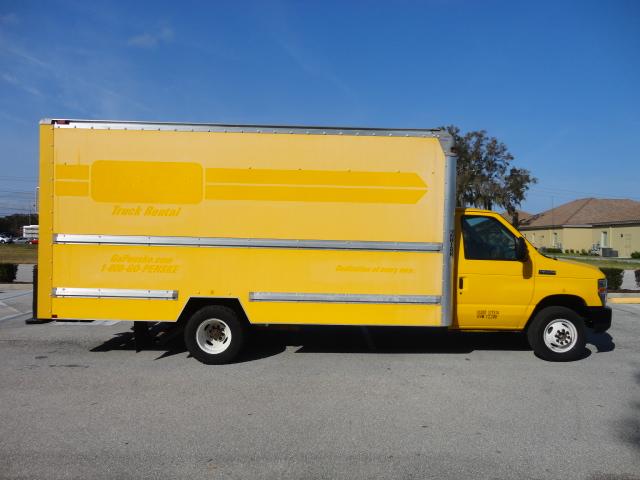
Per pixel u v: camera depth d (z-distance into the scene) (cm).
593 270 677
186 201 627
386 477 360
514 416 476
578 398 527
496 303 666
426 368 634
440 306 639
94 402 501
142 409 484
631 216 5059
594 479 360
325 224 631
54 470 364
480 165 5934
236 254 630
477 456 393
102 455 388
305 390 544
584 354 716
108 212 624
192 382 568
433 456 392
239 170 627
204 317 633
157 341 723
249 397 520
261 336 816
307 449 402
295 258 632
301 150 629
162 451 395
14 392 529
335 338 804
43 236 625
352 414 477
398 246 634
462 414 480
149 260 627
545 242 6372
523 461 386
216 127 627
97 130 624
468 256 665
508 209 5900
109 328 866
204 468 369
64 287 627
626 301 1261
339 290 634
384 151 632
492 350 732
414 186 633
